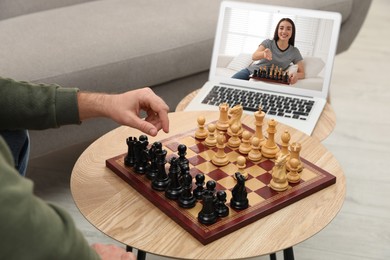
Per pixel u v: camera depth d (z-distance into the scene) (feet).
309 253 6.45
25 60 6.73
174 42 7.47
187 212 4.18
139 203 4.38
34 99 4.70
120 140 5.20
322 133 5.68
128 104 4.71
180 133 5.25
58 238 2.65
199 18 7.94
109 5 8.27
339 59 11.15
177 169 4.30
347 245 6.57
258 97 6.14
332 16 6.05
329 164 4.89
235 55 6.37
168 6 8.23
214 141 5.03
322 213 4.27
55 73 6.70
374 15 13.26
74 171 4.77
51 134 6.90
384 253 6.47
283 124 5.53
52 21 7.71
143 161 4.60
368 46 11.73
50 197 7.24
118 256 3.55
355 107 9.42
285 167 4.48
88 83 6.91
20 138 4.80
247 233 4.05
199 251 3.90
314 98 6.13
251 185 4.51
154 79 7.44
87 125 7.15
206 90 6.30
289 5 8.30
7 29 7.46
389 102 9.62
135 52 7.20
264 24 6.26
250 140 5.06
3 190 2.47
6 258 2.52
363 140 8.53
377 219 6.97
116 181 4.64
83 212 4.27
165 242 3.98
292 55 6.18
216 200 4.14
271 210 4.24
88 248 2.89
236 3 6.36
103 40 7.25
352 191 7.44
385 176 7.75
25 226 2.52
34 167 7.79
